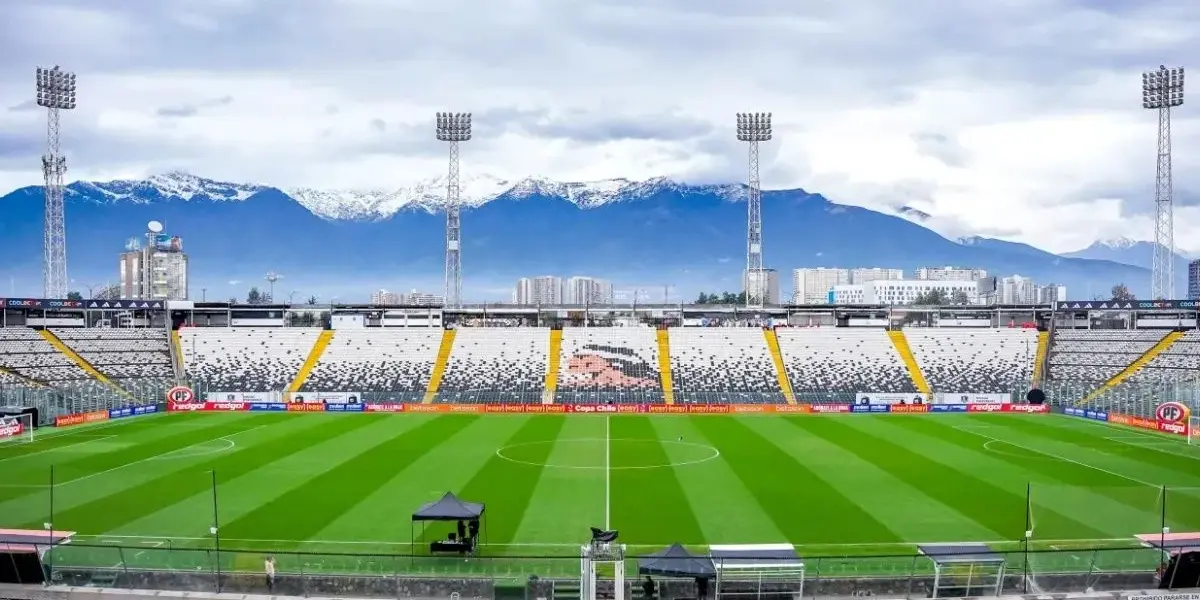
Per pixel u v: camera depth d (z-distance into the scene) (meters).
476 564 43.53
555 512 57.22
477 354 137.75
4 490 64.00
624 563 40.88
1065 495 61.69
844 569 42.09
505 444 86.69
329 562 45.38
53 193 136.88
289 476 69.12
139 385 122.69
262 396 123.88
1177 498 60.72
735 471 71.50
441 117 153.12
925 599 39.16
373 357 136.88
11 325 133.25
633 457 78.56
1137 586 40.38
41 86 133.38
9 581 41.41
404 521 54.84
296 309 151.88
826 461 76.44
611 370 133.12
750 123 154.25
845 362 135.25
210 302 157.62
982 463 75.56
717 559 40.06
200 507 58.47
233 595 40.06
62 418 100.69
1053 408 117.81
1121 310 138.25
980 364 134.12
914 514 56.47
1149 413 100.19
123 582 41.47
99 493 62.78
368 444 86.56
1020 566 42.03
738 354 137.75
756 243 156.88
